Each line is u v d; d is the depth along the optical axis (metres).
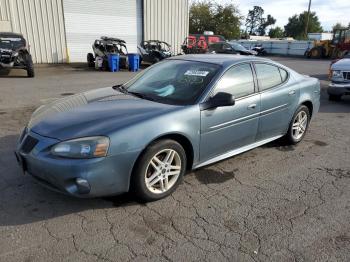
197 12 55.97
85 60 20.70
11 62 12.52
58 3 18.81
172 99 3.73
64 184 2.97
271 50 44.94
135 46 22.44
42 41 18.80
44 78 12.95
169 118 3.36
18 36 13.43
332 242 2.90
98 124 3.13
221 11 55.81
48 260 2.56
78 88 10.58
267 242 2.87
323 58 33.97
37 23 18.41
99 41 17.66
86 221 3.08
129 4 21.50
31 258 2.57
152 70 4.55
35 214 3.15
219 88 3.87
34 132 3.22
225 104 3.64
